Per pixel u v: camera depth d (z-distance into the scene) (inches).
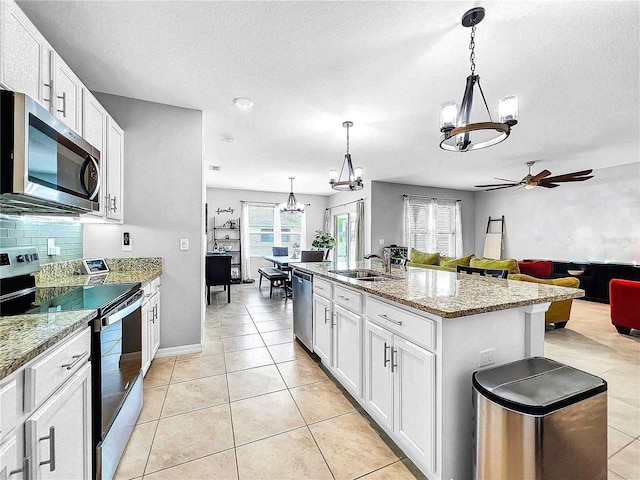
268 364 108.9
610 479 57.9
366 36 73.1
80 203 64.9
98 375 52.0
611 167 214.8
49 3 61.8
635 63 84.0
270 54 80.5
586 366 107.9
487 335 58.6
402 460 63.1
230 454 64.3
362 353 78.2
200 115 116.0
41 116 50.9
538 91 100.4
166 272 112.0
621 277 202.2
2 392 30.7
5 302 58.0
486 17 66.3
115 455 58.5
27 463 34.1
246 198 316.2
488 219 305.9
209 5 63.2
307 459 63.1
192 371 102.1
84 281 83.3
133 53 79.7
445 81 94.3
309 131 139.0
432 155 181.5
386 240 270.8
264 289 269.6
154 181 109.9
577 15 65.4
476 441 50.8
